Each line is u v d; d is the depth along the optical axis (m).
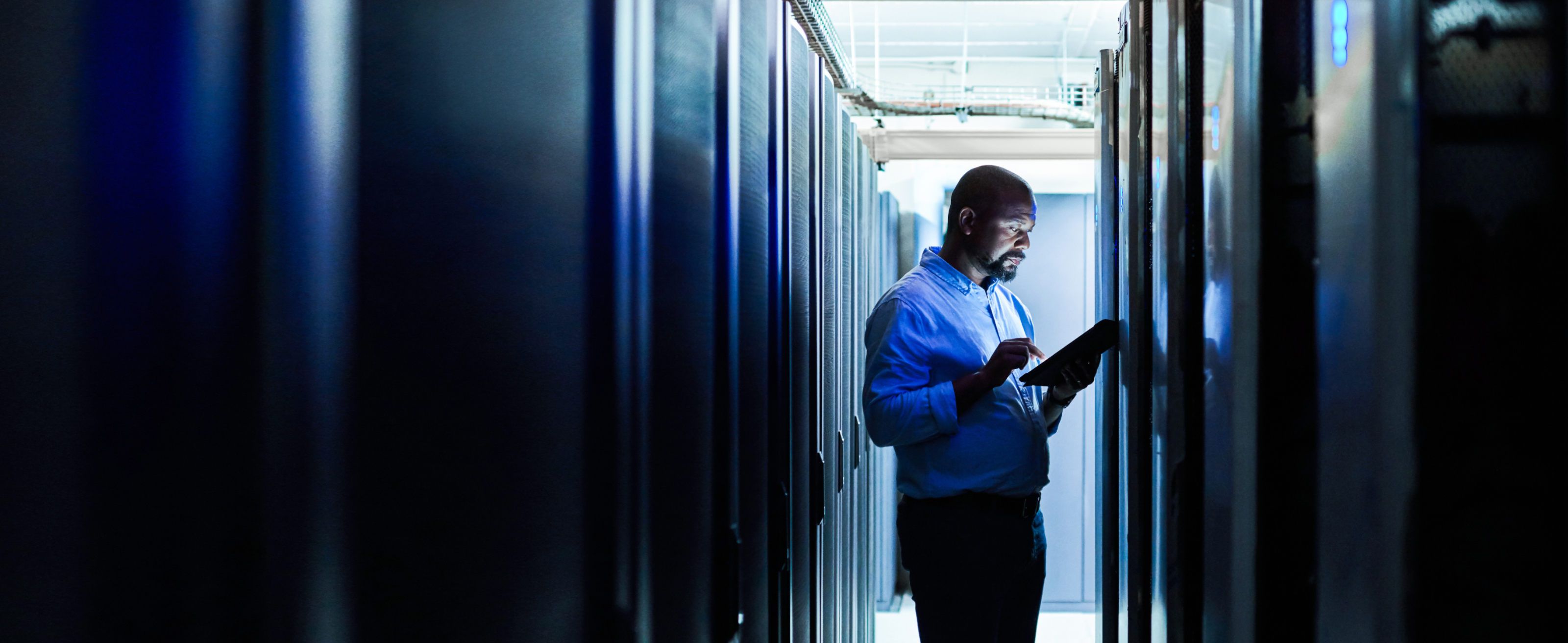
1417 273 0.59
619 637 0.83
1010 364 1.74
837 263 2.26
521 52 0.73
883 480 3.70
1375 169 0.60
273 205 0.62
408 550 0.69
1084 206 3.58
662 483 0.88
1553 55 0.57
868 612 3.03
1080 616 3.58
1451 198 0.59
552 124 0.75
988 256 1.96
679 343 0.90
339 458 0.65
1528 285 0.58
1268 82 0.72
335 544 0.65
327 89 0.64
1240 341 0.76
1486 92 0.58
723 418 0.99
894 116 3.46
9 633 0.56
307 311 0.64
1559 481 0.59
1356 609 0.63
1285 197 0.71
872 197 3.03
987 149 3.15
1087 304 3.58
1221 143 0.80
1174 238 0.98
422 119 0.69
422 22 0.69
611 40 0.79
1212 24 0.83
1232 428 0.77
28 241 0.55
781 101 1.43
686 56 0.90
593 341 0.79
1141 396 1.35
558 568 0.77
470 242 0.71
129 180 0.57
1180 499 0.97
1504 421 0.59
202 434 0.60
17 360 0.55
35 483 0.56
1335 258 0.64
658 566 0.88
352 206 0.66
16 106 0.55
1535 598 0.59
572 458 0.77
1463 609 0.60
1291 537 0.71
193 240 0.59
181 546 0.60
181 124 0.58
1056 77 4.30
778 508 1.37
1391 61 0.60
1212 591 0.83
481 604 0.73
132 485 0.58
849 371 2.54
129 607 0.58
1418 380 0.59
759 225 1.15
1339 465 0.64
